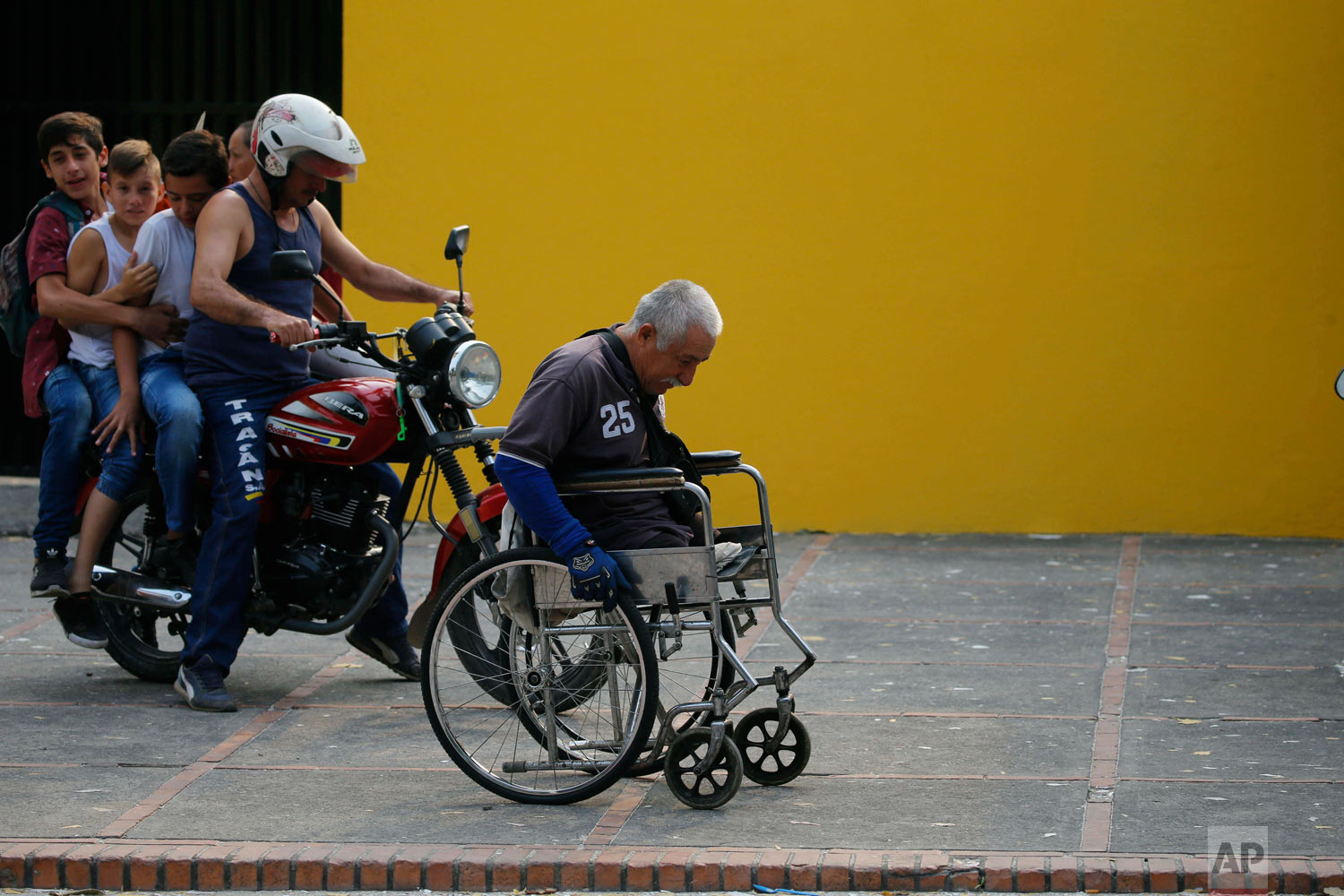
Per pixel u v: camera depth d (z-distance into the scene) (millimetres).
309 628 7758
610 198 12164
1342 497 11531
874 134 11836
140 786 6547
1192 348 11633
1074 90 11570
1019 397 11883
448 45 12211
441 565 7371
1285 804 6074
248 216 7574
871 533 12164
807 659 6355
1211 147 11453
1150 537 11789
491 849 5750
